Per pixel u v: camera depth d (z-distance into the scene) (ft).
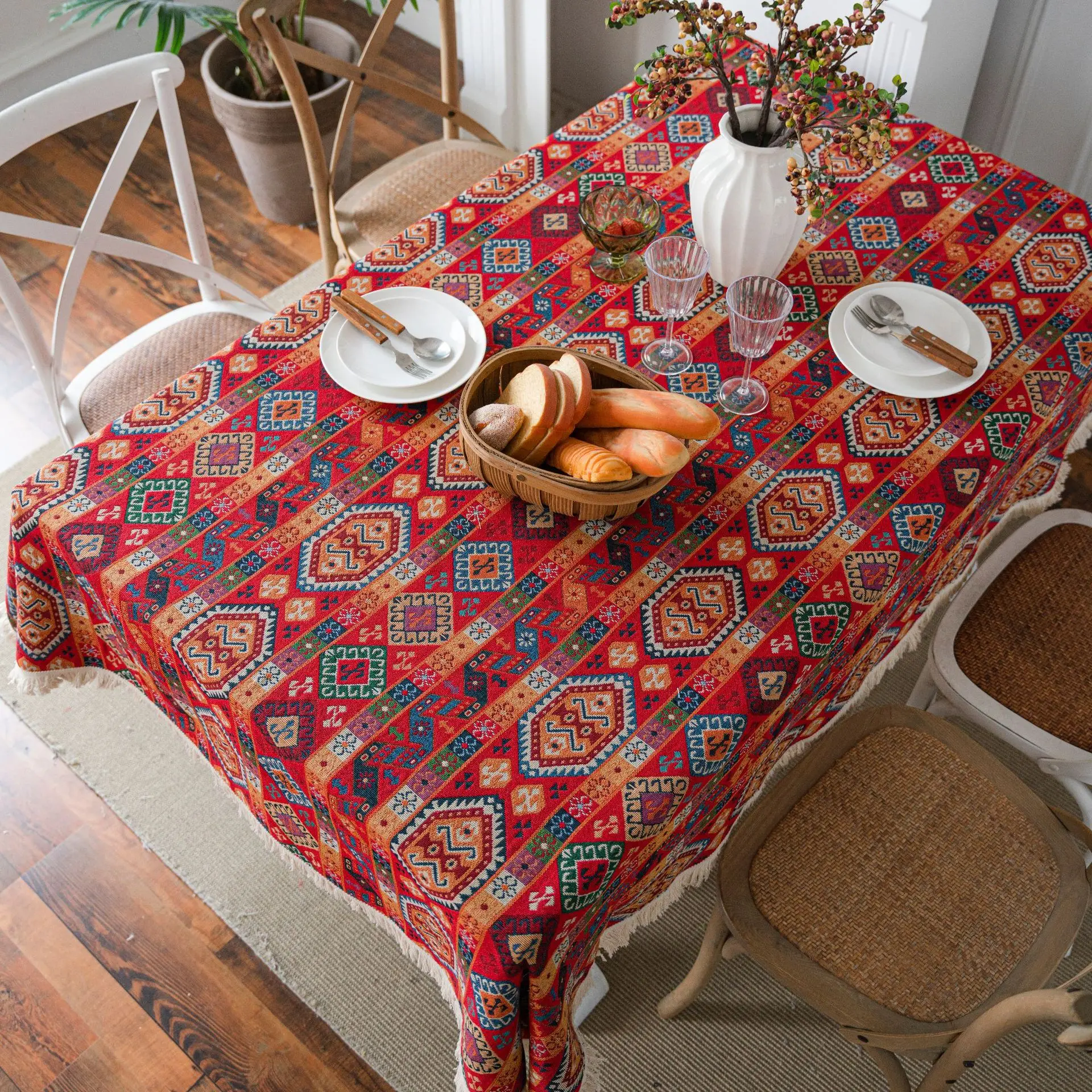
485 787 3.79
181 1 10.99
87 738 6.70
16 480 7.88
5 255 9.41
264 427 4.79
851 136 4.52
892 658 5.44
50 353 6.28
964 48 7.40
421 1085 5.53
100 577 4.29
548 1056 3.94
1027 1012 3.73
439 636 4.17
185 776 6.55
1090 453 7.88
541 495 4.37
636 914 4.59
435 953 4.19
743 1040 5.64
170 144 6.10
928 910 4.56
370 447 4.73
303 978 5.85
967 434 4.82
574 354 4.50
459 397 4.92
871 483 4.64
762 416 4.87
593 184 5.82
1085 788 5.16
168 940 5.98
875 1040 4.29
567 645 4.15
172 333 6.75
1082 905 4.58
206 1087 5.55
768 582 4.33
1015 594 5.50
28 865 6.23
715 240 5.19
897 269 5.46
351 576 4.32
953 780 4.90
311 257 9.45
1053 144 8.21
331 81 9.25
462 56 10.00
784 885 4.61
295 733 3.91
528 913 3.52
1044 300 5.31
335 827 3.95
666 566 4.37
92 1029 5.71
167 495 4.55
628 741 3.90
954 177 5.87
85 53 10.54
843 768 4.91
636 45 9.68
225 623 4.18
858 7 4.44
